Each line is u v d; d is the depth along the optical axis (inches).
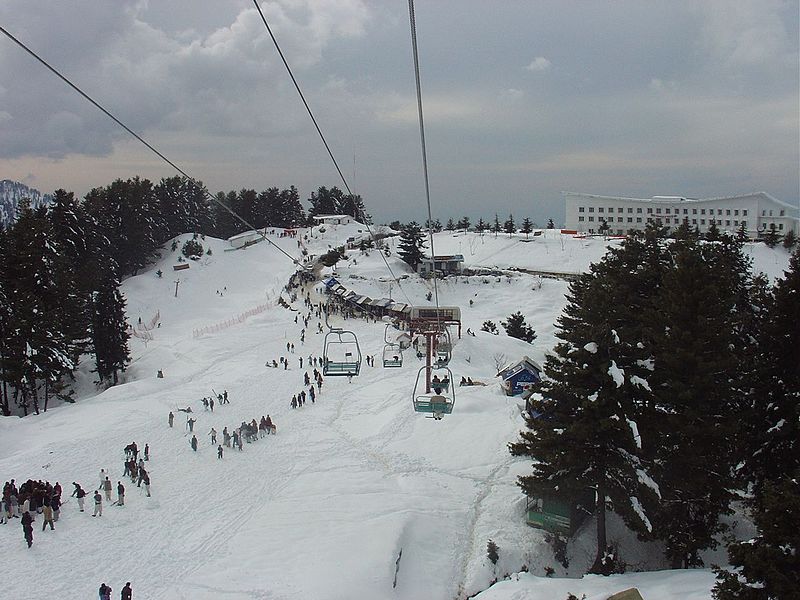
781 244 5378.9
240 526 1212.5
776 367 1188.5
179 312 4311.0
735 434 1105.4
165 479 1464.1
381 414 1909.4
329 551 1096.2
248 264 5590.6
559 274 5142.7
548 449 1096.8
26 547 1119.0
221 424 1915.6
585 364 1085.8
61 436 1843.0
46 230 2883.9
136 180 5546.3
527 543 1189.7
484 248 6284.5
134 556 1099.3
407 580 1081.4
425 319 2534.5
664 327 1173.7
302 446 1689.2
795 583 633.0
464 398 1929.1
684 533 1106.7
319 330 3383.4
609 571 1105.4
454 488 1406.3
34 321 2417.6
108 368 2874.0
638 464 1059.3
